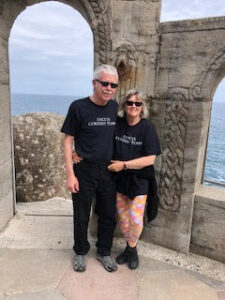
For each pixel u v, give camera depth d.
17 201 3.69
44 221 2.94
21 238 2.55
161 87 2.23
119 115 2.08
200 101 2.09
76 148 1.96
